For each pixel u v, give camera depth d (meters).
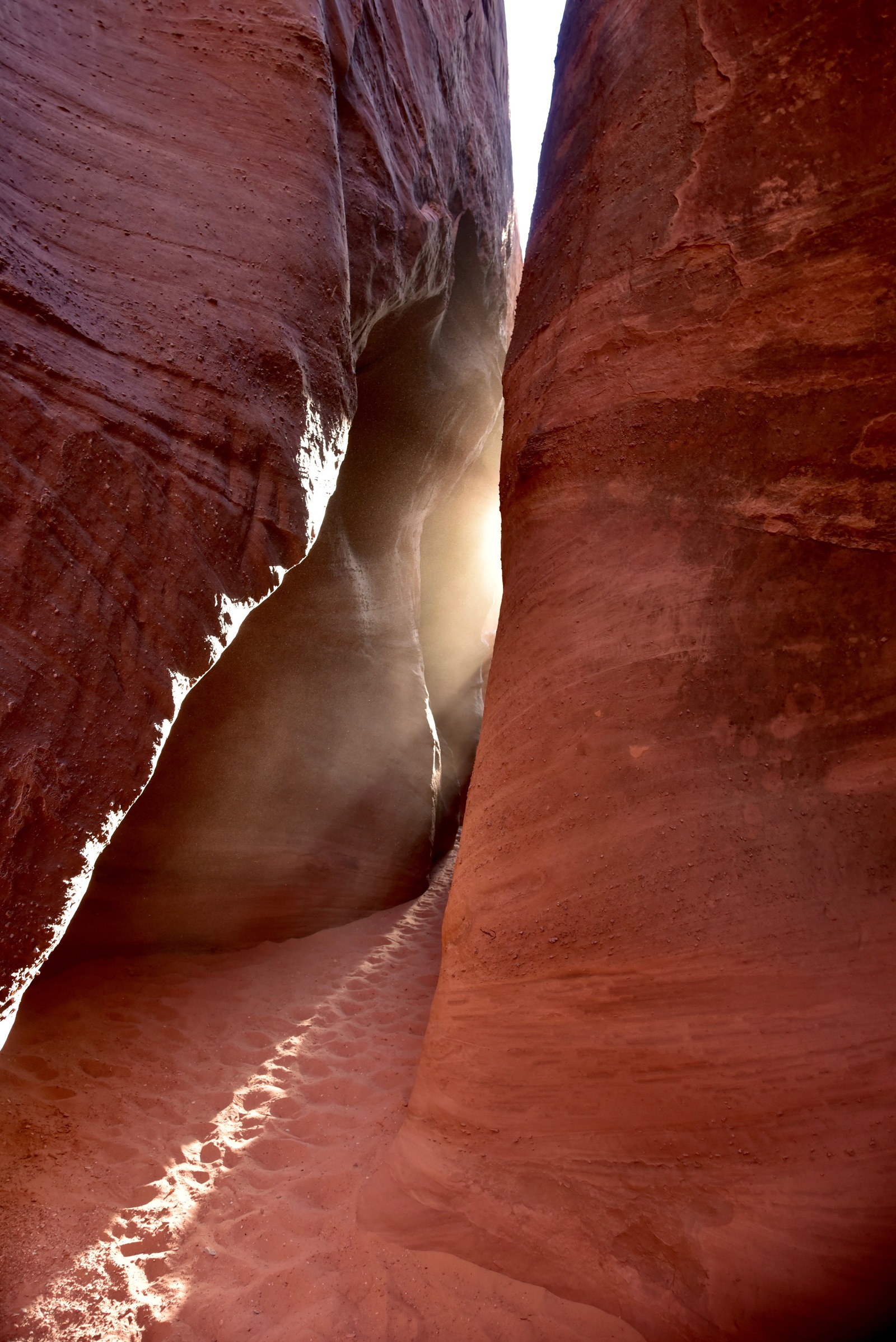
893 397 1.83
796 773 1.79
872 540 1.83
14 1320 1.63
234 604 2.43
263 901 4.20
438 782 6.59
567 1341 1.62
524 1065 1.92
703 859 1.79
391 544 5.81
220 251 2.66
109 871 3.61
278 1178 2.21
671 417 2.13
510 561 2.59
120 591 2.07
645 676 1.99
